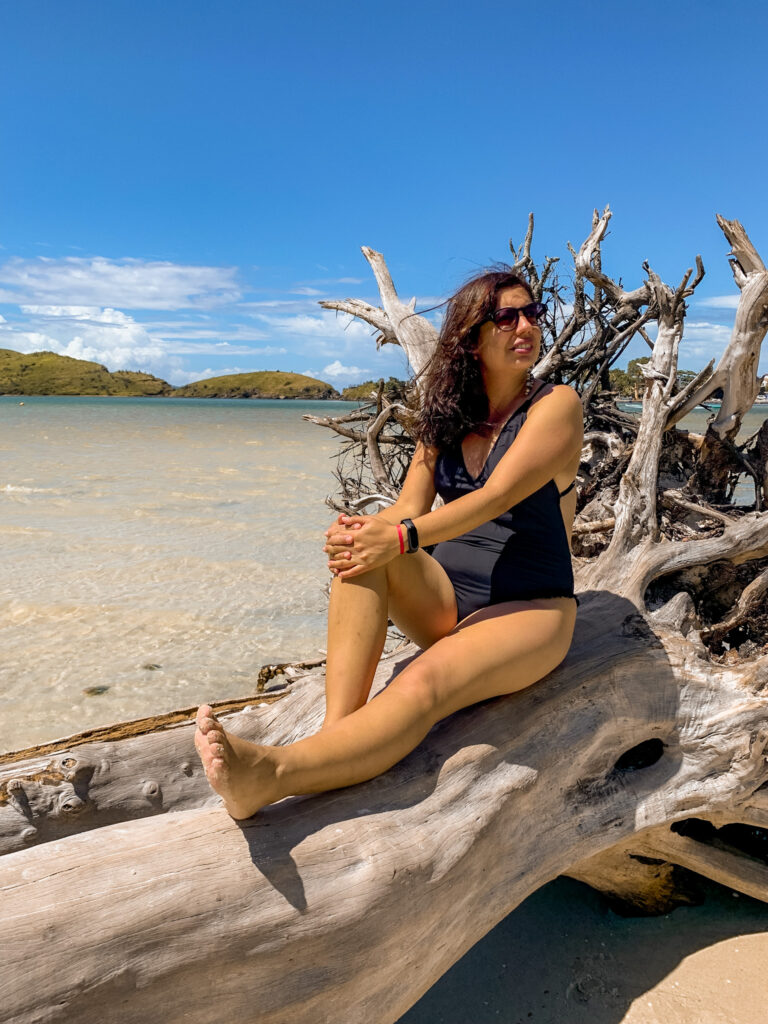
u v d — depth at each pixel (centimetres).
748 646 397
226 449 2559
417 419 306
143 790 288
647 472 420
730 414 463
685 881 342
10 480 1570
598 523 456
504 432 283
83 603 742
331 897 208
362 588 255
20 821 264
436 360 296
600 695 293
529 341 279
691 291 489
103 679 569
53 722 499
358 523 252
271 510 1256
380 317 637
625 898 331
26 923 178
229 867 203
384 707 236
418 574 271
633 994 283
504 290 281
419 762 251
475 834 242
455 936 239
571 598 290
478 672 254
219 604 748
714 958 302
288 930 201
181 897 193
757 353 445
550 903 342
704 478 485
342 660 251
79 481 1580
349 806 231
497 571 282
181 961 189
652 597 393
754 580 392
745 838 343
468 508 259
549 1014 274
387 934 217
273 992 201
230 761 198
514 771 262
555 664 280
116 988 182
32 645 633
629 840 305
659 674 312
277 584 820
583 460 533
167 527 1100
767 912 332
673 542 397
